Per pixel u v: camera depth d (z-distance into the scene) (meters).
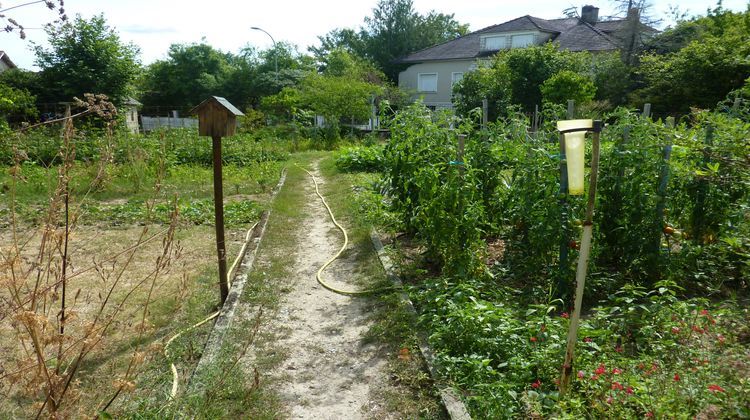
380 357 3.78
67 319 2.38
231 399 3.18
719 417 2.55
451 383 3.22
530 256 5.07
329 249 6.66
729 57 16.48
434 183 5.25
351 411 3.15
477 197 5.92
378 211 7.35
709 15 28.64
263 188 10.95
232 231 7.45
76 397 2.40
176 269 5.66
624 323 3.72
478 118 7.00
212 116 4.30
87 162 4.74
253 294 4.91
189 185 11.52
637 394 2.76
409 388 3.35
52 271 2.36
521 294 4.67
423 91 36.03
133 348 3.75
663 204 4.74
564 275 4.41
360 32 50.22
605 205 5.12
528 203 4.93
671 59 18.91
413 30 47.94
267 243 6.71
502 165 6.28
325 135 24.12
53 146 12.30
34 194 9.38
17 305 2.25
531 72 23.09
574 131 2.64
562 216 4.45
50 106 20.95
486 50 32.72
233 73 44.34
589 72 23.17
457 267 4.83
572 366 2.95
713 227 5.07
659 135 4.99
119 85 21.64
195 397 3.02
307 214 8.85
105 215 8.11
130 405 2.99
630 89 21.78
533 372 3.27
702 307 3.87
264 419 3.01
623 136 5.11
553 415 2.79
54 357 3.12
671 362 3.22
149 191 10.48
